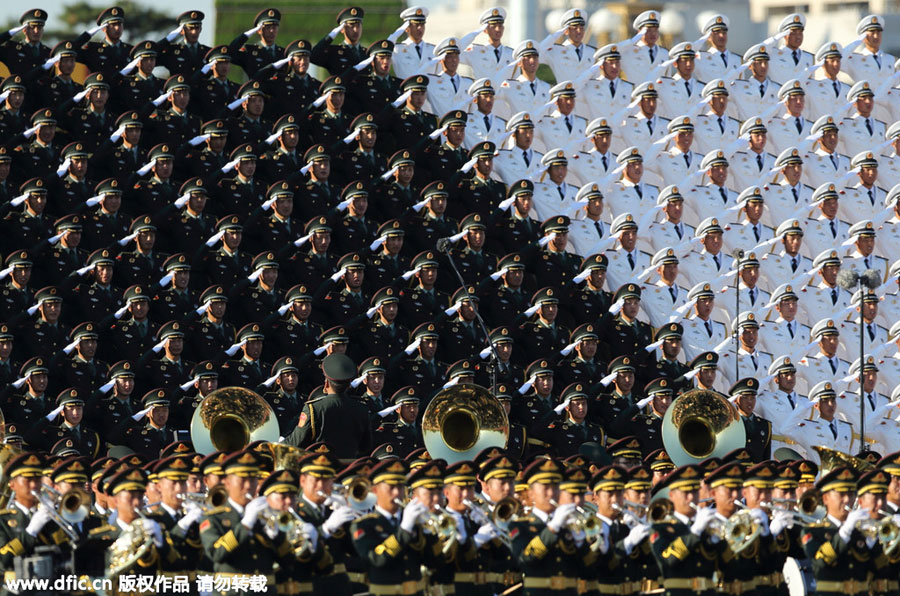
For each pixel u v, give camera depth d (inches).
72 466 2106.3
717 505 2151.8
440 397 2454.5
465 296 3518.7
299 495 2111.2
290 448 2132.1
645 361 3627.0
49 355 3324.3
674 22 4992.6
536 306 3595.0
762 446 3410.4
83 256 3427.7
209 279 3543.3
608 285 3764.8
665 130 3976.4
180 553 2052.2
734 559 2114.9
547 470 2097.7
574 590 2078.0
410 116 3796.8
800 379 3801.7
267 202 3572.8
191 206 3518.7
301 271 3545.8
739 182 3956.7
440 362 3518.7
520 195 3725.4
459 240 3681.1
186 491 2096.5
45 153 3503.9
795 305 3764.8
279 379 3341.5
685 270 3809.1
